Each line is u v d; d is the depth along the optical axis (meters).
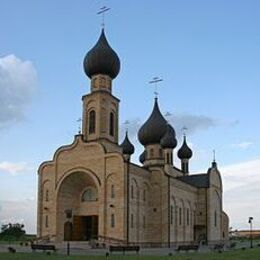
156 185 76.06
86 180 72.31
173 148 99.00
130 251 54.97
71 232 72.88
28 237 96.38
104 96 74.88
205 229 90.38
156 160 86.31
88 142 71.44
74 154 72.25
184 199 84.44
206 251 58.72
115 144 75.50
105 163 69.25
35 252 50.38
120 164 68.00
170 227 75.31
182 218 82.44
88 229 72.94
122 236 65.50
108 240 65.88
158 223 74.62
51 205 72.12
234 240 107.25
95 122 74.06
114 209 67.00
